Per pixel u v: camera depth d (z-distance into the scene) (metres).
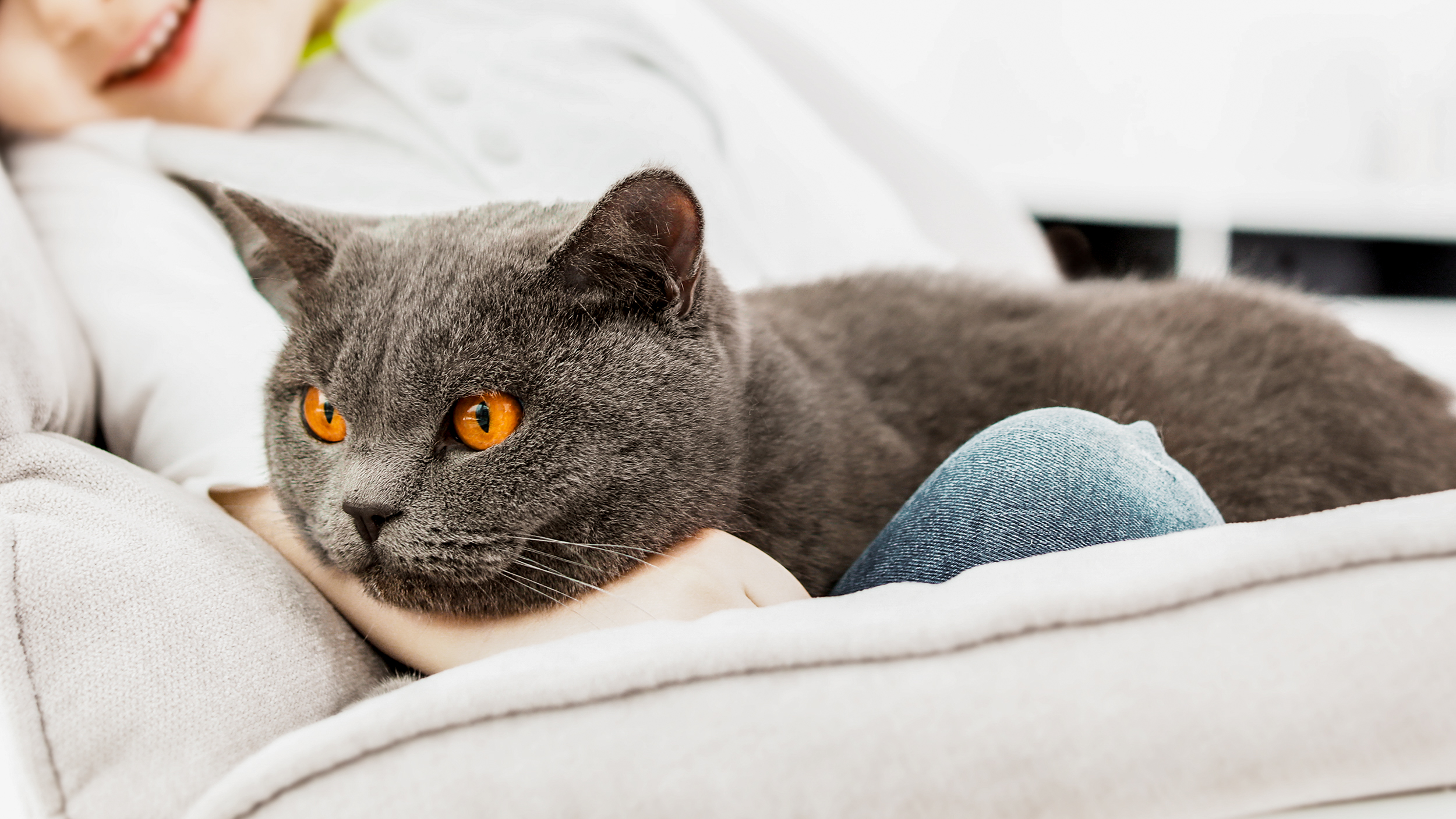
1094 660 0.50
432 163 0.83
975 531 0.57
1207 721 0.49
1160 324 0.71
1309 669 0.49
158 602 0.57
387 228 0.64
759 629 0.52
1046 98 1.81
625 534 0.60
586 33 0.90
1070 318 0.74
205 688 0.56
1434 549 0.50
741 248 0.85
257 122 0.84
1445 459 0.69
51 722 0.54
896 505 0.66
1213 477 0.67
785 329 0.70
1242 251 1.71
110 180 0.75
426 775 0.50
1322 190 1.69
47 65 0.76
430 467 0.59
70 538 0.57
